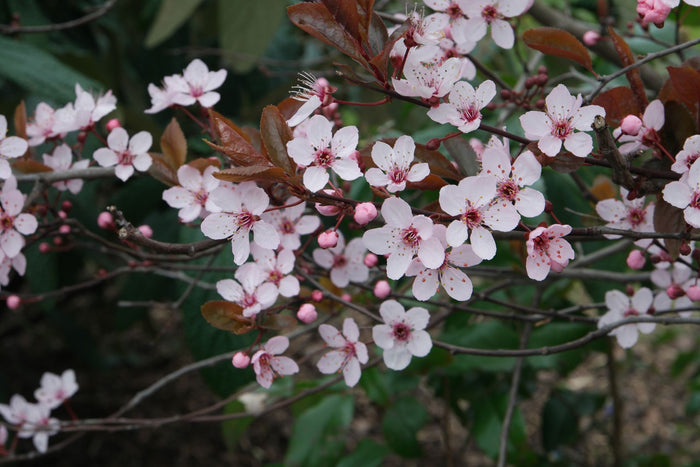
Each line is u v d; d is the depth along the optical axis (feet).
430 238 1.20
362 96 2.25
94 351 3.12
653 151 1.29
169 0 1.99
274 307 1.38
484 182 1.20
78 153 1.54
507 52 2.31
